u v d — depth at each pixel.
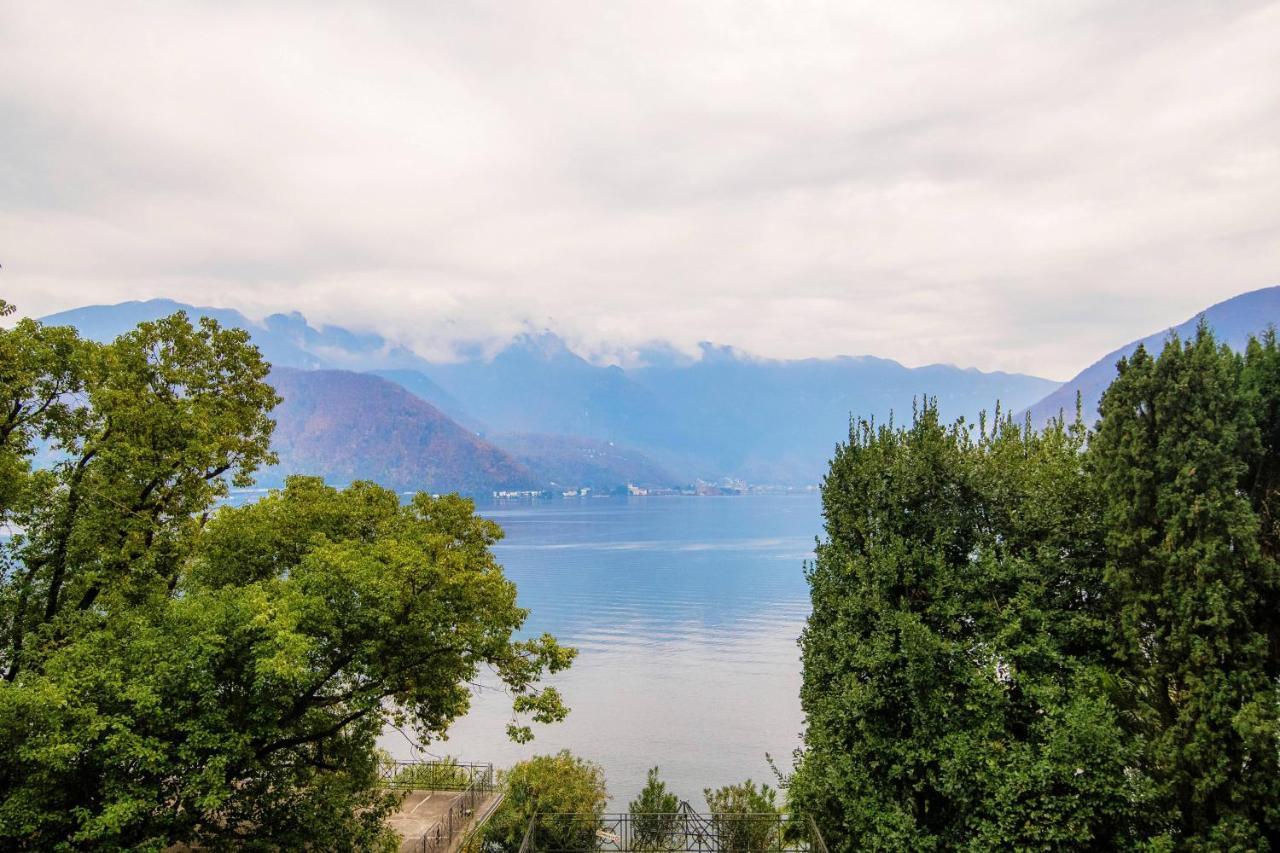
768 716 63.84
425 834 23.14
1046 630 18.94
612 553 182.62
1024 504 19.95
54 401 20.75
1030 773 16.95
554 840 28.91
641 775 51.59
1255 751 14.97
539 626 99.44
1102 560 19.08
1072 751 16.59
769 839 26.52
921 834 18.62
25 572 20.08
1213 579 15.91
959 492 21.31
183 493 21.64
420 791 29.31
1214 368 16.80
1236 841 15.11
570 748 56.91
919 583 20.58
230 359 24.64
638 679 75.06
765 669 78.62
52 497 20.06
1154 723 17.22
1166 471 16.83
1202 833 15.88
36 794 15.01
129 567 20.41
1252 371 17.83
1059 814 16.55
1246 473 17.22
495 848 28.88
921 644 18.62
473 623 20.00
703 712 64.88
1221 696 15.41
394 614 19.09
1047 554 19.11
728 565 159.62
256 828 19.11
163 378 21.98
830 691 21.73
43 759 13.88
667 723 62.03
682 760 54.41
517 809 29.70
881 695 19.47
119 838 15.75
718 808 28.56
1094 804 16.42
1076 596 19.45
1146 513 17.12
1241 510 15.84
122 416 19.38
